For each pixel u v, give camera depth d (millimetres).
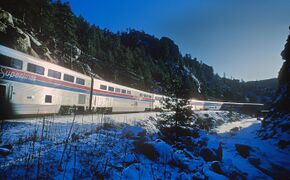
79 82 17891
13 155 6125
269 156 15898
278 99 31266
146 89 65812
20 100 11758
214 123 41688
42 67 13438
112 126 14094
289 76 30422
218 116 53719
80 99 18078
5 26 23766
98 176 5871
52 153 6711
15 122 10875
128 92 27797
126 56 66188
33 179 4938
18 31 25516
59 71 15195
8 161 5621
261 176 11445
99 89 21094
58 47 41375
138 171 6891
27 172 5180
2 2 34125
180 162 8648
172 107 13633
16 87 11438
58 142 8039
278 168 13344
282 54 34625
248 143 20688
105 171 6258
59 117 14984
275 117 28031
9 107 11102
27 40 26438
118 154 8070
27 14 37781
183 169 8367
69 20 41500
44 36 38844
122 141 9891
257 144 20406
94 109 20469
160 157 8609
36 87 12930
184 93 13594
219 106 72812
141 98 32125
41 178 4988
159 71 89438
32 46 29453
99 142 8992
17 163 5574
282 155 16484
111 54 68375
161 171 7500
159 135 13617
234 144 19656
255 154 15609
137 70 68125
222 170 9375
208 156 11234
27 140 7738
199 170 8484
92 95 19875
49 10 39906
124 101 26594
